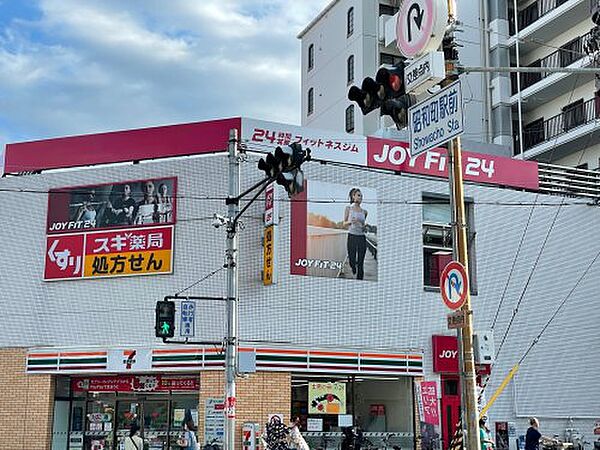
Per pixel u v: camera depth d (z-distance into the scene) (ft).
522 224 84.58
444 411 77.56
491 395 78.59
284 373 72.23
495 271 82.17
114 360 72.79
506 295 82.07
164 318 56.34
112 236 75.31
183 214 74.38
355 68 147.33
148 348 72.49
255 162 74.28
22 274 76.38
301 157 48.49
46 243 76.64
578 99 128.77
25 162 78.89
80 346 73.87
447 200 82.53
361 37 146.00
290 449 67.56
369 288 76.59
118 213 75.66
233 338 56.90
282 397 71.72
